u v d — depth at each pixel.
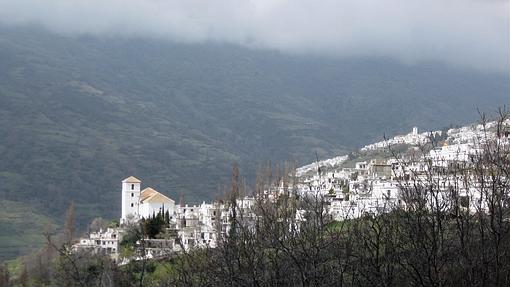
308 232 54.03
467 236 48.69
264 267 51.50
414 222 50.75
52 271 116.12
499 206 48.09
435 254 47.25
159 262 64.50
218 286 50.88
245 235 53.34
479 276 47.78
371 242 51.72
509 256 49.66
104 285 55.47
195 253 61.66
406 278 51.97
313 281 50.00
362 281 51.88
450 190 56.25
